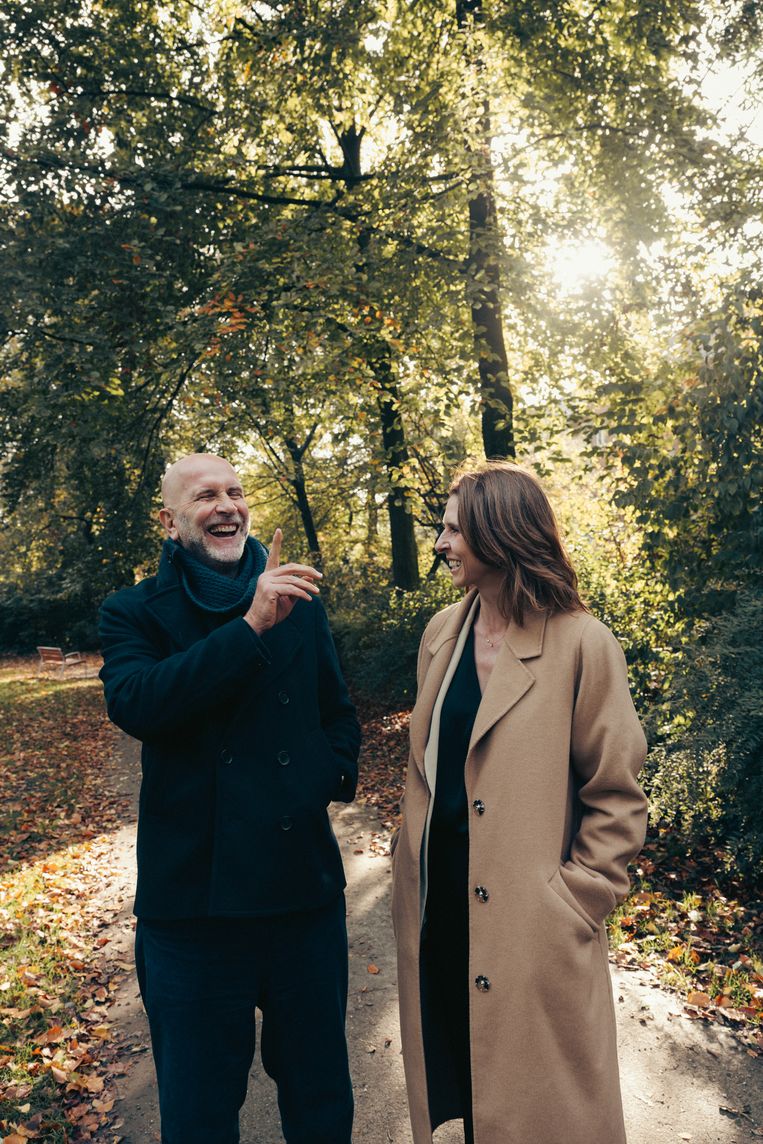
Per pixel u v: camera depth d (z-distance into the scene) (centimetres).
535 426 877
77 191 845
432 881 192
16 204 838
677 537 605
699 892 445
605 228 947
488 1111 168
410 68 977
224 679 173
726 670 440
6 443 1009
